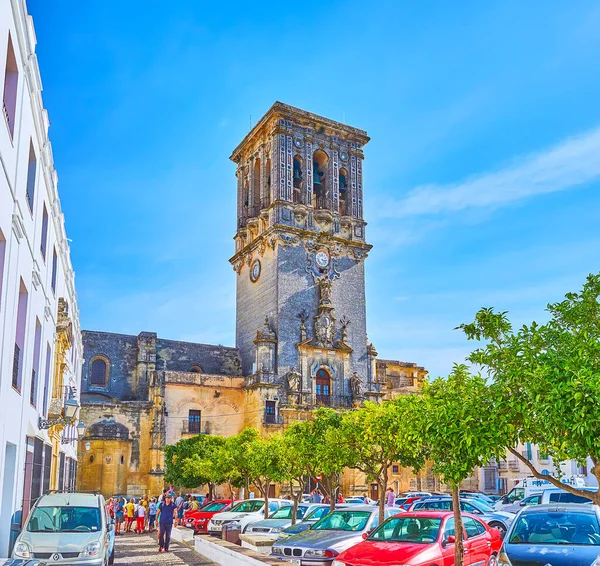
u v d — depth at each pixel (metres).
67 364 36.09
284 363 67.94
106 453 60.84
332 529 20.39
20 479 20.58
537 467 68.69
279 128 73.12
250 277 75.12
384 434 23.23
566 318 13.41
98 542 18.23
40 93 21.58
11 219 17.66
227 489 64.38
